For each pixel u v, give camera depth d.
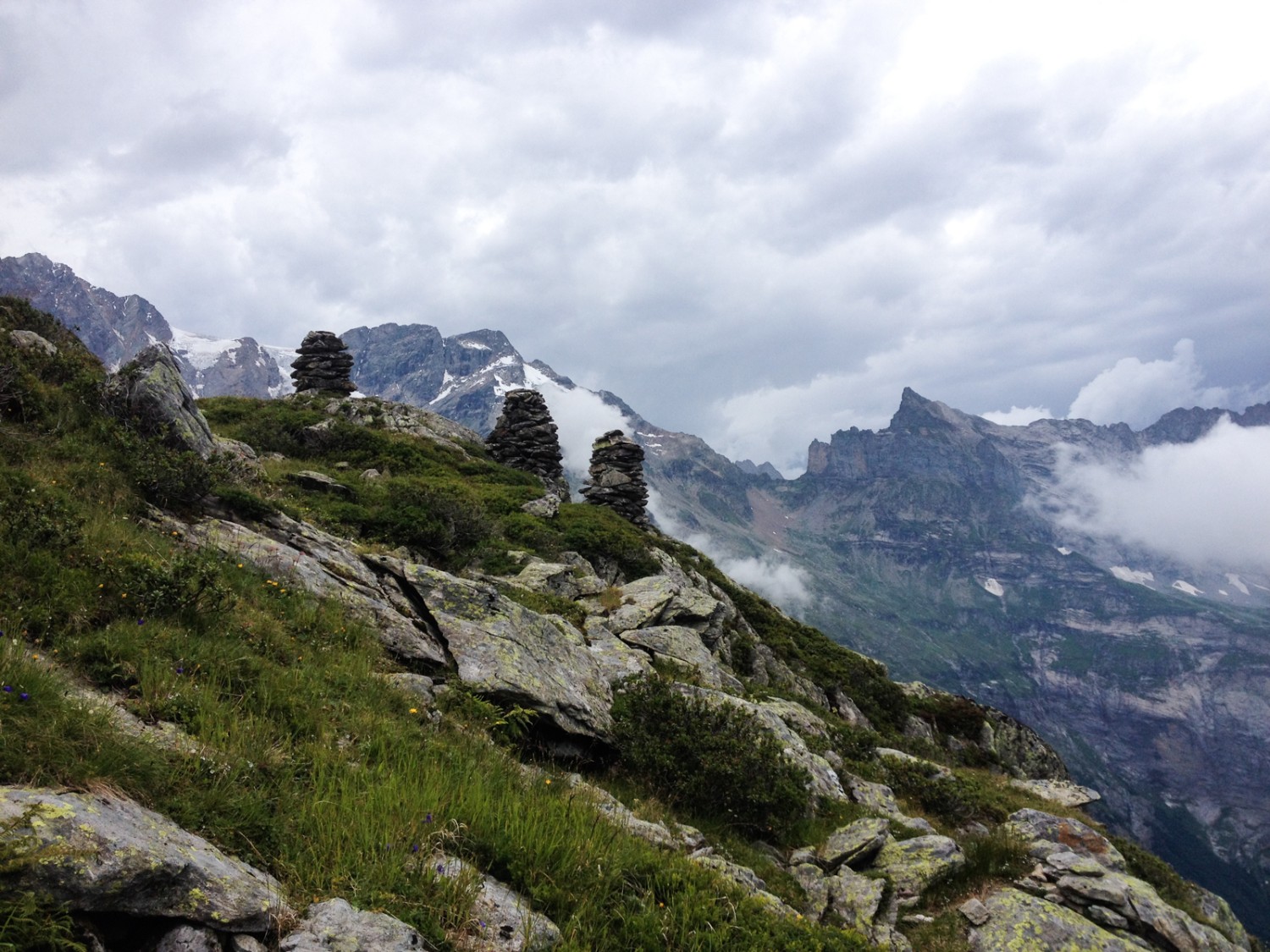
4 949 3.58
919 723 38.06
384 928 4.97
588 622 22.75
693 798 12.56
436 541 27.14
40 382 16.02
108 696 6.89
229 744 6.71
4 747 4.75
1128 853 17.89
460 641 13.37
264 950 4.52
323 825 6.07
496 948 5.42
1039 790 24.56
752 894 8.36
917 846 13.10
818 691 35.53
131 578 9.01
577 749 12.73
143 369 18.39
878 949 8.20
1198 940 11.64
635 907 6.85
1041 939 10.86
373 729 8.65
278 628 10.48
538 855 6.81
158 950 4.21
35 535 9.03
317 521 22.64
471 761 8.90
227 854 5.29
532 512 40.28
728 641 32.25
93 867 4.03
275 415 48.91
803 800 13.09
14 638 6.73
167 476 14.12
